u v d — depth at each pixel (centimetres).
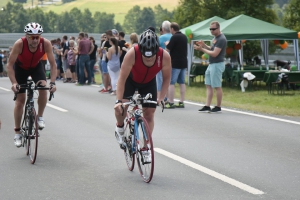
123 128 771
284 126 1136
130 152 744
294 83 1862
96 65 3462
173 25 1423
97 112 1355
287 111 1347
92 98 1694
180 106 1455
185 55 1435
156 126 1139
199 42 1332
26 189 665
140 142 705
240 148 910
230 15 3462
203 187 669
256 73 2033
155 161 812
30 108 821
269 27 2152
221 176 722
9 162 811
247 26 2148
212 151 884
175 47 1417
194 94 1891
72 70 2406
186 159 824
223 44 1315
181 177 718
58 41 2684
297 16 3055
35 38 793
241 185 677
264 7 3494
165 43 1451
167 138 1000
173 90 1438
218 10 3606
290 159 828
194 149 901
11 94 1873
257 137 1012
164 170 757
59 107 1453
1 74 3331
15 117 865
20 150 898
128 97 735
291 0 3075
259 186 673
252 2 3469
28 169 767
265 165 788
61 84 2319
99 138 1000
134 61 699
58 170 761
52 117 1266
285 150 895
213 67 1332
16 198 629
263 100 1678
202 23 2445
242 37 2095
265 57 2639
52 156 852
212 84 1342
